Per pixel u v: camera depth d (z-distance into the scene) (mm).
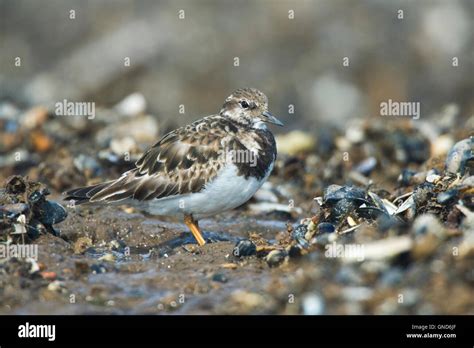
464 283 8852
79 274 10430
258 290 9578
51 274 10141
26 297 9609
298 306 9008
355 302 8859
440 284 8867
